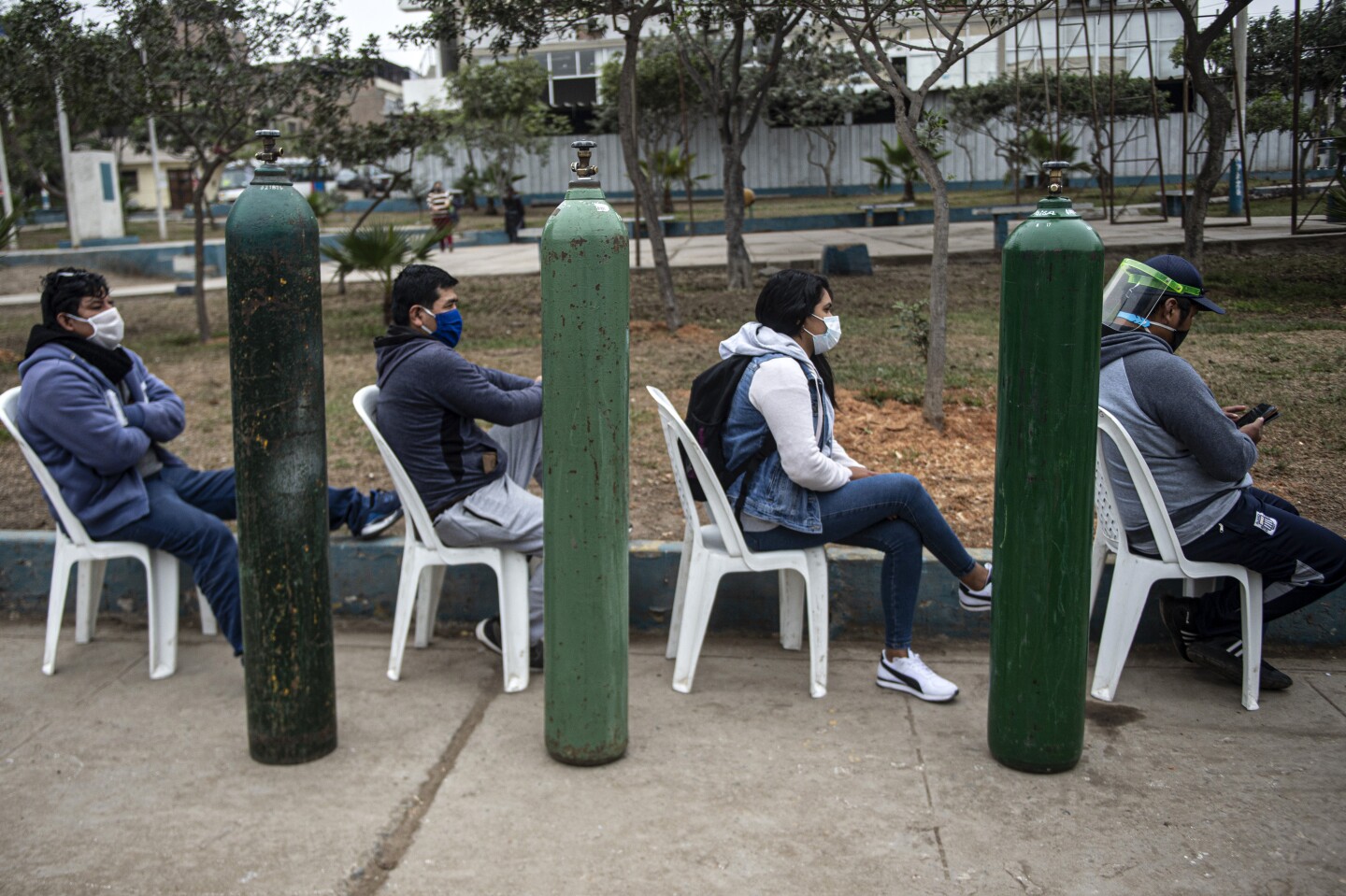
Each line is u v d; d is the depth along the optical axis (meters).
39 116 25.27
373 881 2.87
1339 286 10.90
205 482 4.47
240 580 3.38
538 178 38.81
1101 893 2.78
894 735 3.62
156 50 10.49
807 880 2.85
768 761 3.46
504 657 4.00
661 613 4.51
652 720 3.75
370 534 4.67
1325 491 5.25
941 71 6.42
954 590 4.36
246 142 11.45
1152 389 3.67
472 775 3.39
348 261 12.09
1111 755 3.46
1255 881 2.81
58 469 4.02
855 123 38.19
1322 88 17.44
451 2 9.71
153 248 21.17
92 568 4.44
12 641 4.52
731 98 13.44
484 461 4.06
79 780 3.38
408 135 11.89
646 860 2.95
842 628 4.43
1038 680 3.27
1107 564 4.25
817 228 23.94
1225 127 9.91
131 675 4.19
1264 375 7.32
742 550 3.84
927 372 6.70
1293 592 3.83
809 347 3.90
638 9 9.86
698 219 27.16
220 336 12.95
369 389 4.19
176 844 3.04
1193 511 3.71
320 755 3.49
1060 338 3.07
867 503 3.77
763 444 3.79
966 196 30.30
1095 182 30.70
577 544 3.28
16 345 12.57
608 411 3.20
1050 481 3.15
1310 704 3.79
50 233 32.22
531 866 2.92
